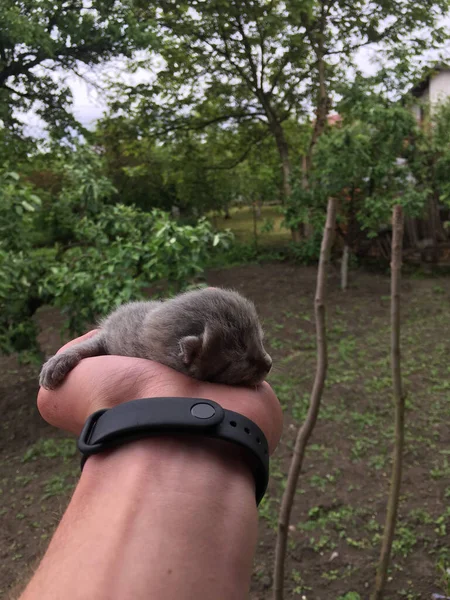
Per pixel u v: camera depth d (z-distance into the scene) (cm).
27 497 68
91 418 18
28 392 96
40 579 14
